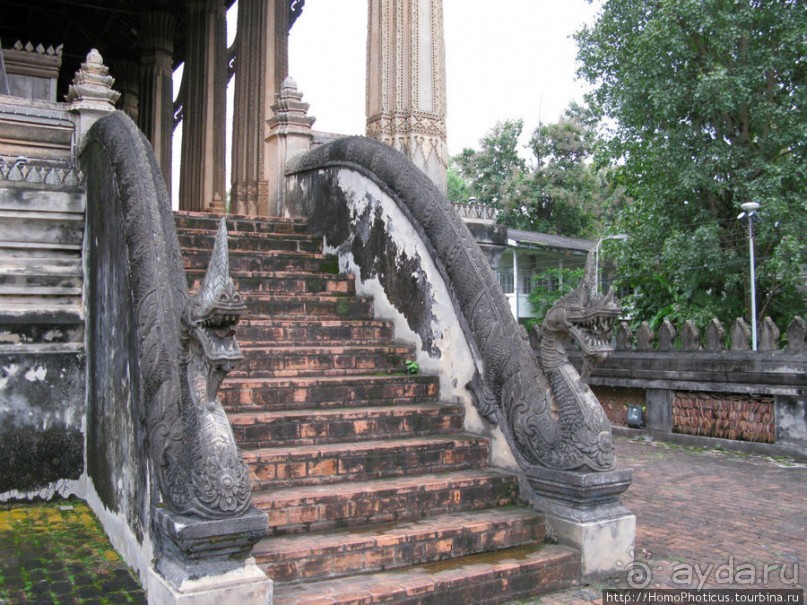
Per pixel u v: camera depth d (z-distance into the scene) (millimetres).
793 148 14344
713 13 13555
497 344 5672
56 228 7098
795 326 9211
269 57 15453
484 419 5844
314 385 5957
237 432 5223
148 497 4301
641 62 14344
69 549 5238
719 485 7695
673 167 14664
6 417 6559
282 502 4543
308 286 7742
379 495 4863
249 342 6641
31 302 6914
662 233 15586
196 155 17766
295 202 9508
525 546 4965
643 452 9797
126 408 5062
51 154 8336
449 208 6656
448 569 4461
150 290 4742
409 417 5848
